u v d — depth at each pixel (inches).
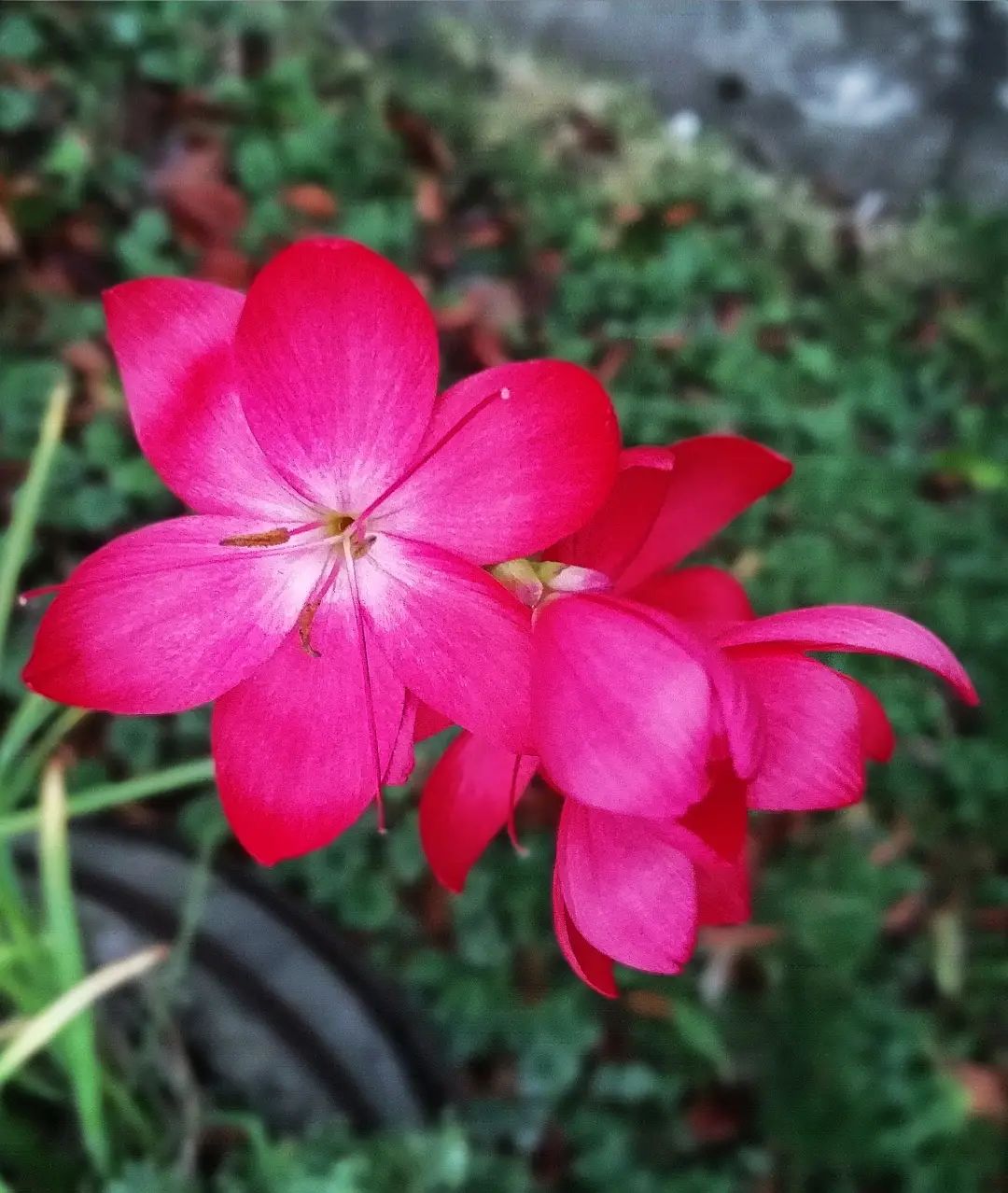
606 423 3.4
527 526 3.6
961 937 10.2
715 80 14.9
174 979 6.0
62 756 8.8
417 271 11.6
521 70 13.6
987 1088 9.5
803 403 11.8
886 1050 9.2
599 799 3.3
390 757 3.9
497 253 12.0
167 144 11.2
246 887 7.1
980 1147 9.2
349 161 11.5
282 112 11.6
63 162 10.3
